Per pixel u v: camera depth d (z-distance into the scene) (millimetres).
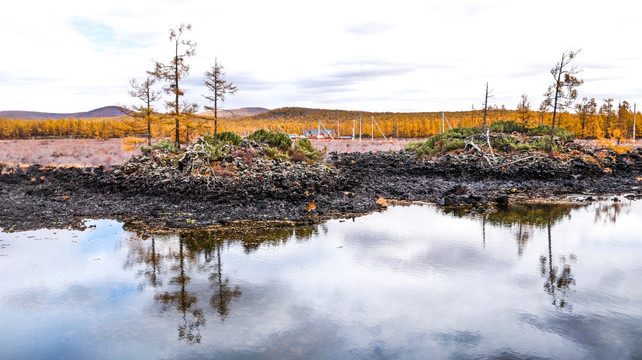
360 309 8820
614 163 31766
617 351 7098
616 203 21641
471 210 19844
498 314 8578
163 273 10914
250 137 30531
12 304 8977
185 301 9180
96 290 9766
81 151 42719
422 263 11812
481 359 6875
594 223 16844
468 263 11828
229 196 19562
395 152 40906
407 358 6910
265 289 9883
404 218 17922
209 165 22078
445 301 9227
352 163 35656
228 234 14828
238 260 11992
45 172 26797
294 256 12406
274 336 7660
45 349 7203
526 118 41281
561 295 9539
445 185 27344
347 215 18359
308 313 8625
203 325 8094
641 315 8492
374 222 17062
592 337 7602
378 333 7785
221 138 28547
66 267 11305
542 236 14812
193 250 12906
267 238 14359
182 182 20609
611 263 11820
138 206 18906
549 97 34188
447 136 40094
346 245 13594
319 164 27031
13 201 19688
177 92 27203
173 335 7711
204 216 17328
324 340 7512
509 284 10234
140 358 6930
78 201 19938
